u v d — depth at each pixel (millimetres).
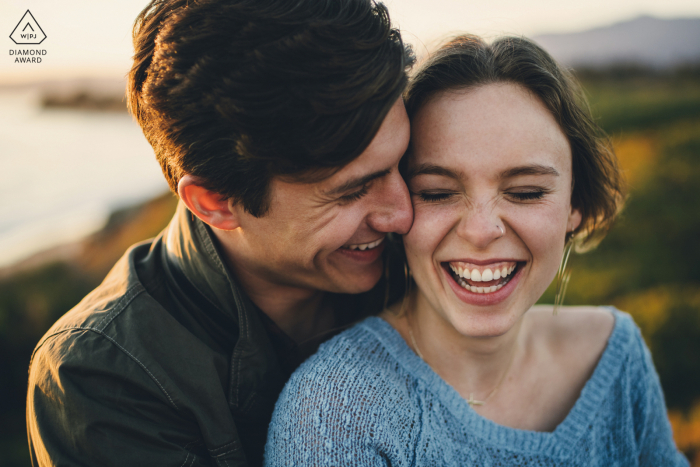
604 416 1463
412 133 1296
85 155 13492
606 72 23781
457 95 1212
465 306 1305
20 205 10094
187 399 1376
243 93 1175
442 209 1274
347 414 1252
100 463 1293
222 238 1546
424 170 1266
